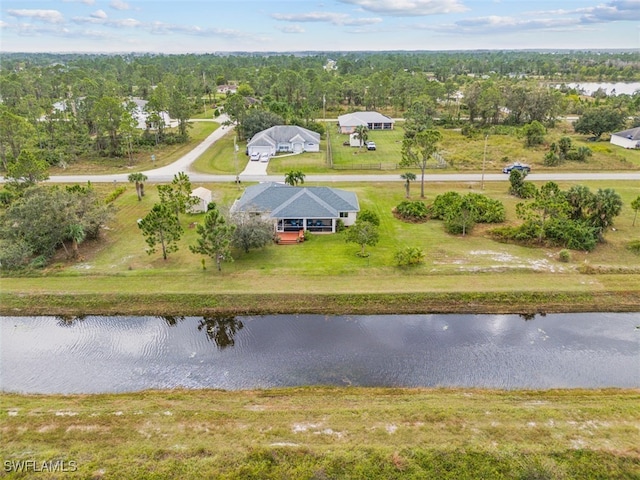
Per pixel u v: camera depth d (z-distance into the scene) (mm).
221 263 33719
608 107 81938
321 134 84812
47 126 77812
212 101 131875
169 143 76625
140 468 17047
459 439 18375
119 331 27109
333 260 34000
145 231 32969
